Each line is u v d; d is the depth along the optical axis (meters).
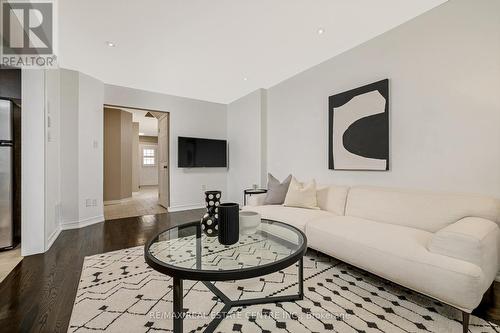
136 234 3.15
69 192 3.44
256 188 4.26
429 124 2.19
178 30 2.46
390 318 1.39
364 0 2.04
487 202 1.71
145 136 10.62
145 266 2.12
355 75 2.82
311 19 2.30
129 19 2.25
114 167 5.78
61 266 2.12
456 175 2.03
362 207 2.41
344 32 2.53
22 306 1.51
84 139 3.62
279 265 1.22
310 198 2.78
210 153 5.17
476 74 1.91
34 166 2.42
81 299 1.59
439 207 1.90
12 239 2.56
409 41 2.32
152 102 4.54
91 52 2.91
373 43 2.63
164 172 5.15
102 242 2.81
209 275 1.12
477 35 1.90
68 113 3.44
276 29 2.46
